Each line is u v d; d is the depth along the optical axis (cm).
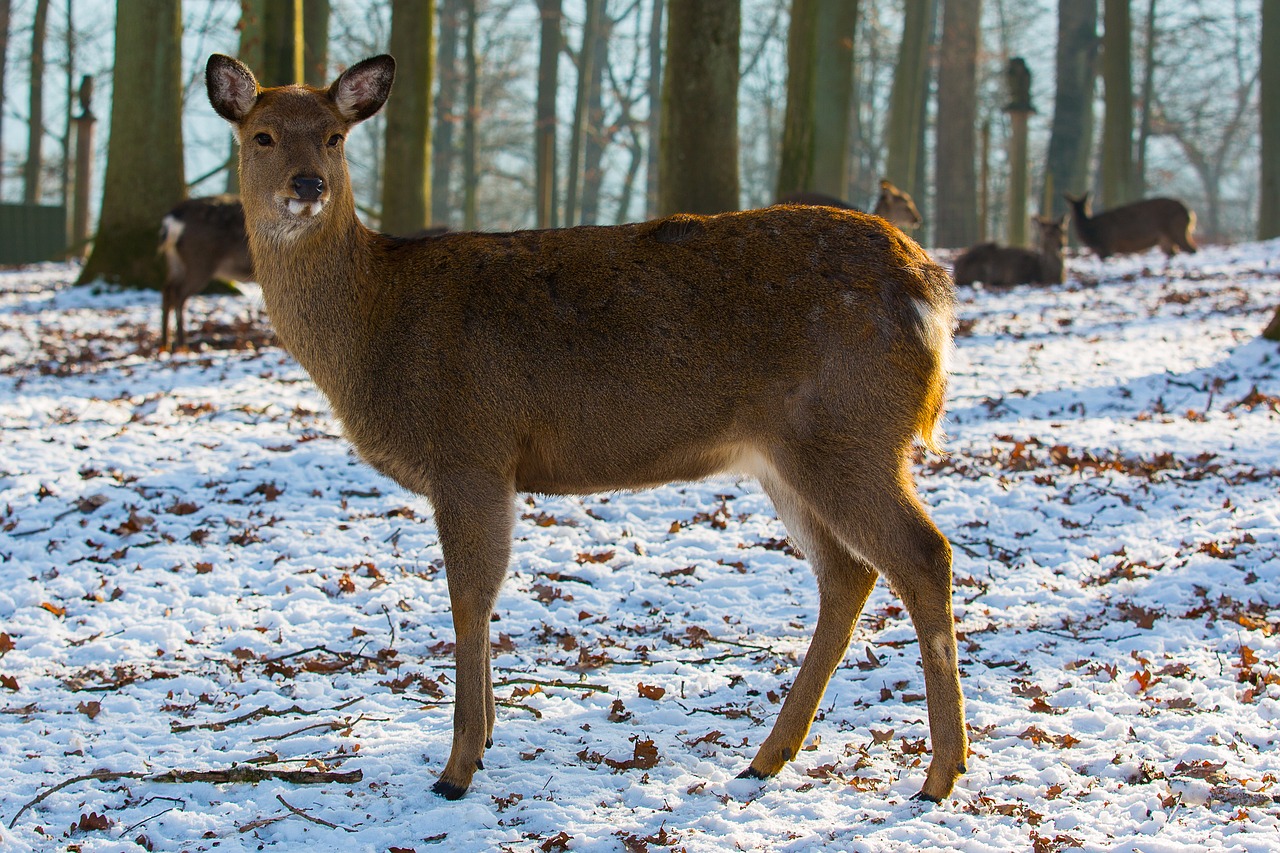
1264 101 2809
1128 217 2327
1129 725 425
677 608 588
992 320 1428
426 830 375
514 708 472
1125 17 2903
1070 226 3694
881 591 599
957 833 358
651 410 402
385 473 427
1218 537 632
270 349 1248
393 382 413
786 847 356
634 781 406
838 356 383
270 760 425
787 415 388
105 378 1101
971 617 559
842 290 387
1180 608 554
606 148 4916
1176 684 462
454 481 408
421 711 471
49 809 393
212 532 688
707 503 733
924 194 4178
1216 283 1705
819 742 434
